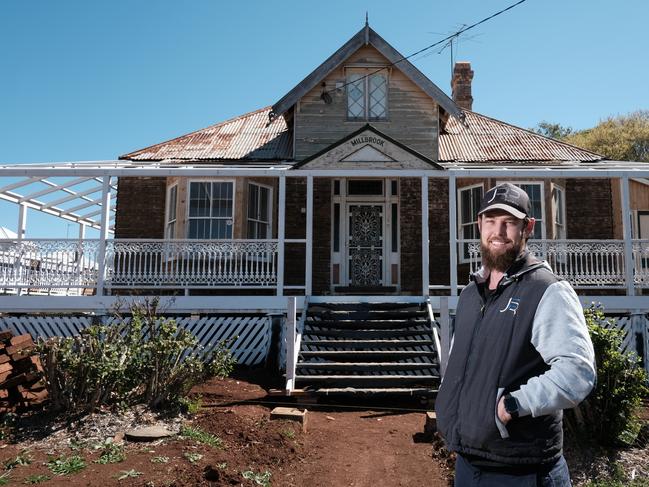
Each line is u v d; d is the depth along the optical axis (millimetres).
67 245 11734
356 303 11508
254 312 11719
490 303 2826
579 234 14469
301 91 14617
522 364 2598
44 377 6977
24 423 6625
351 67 14953
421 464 5887
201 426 6566
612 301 11242
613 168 12719
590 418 6164
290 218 14492
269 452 5875
